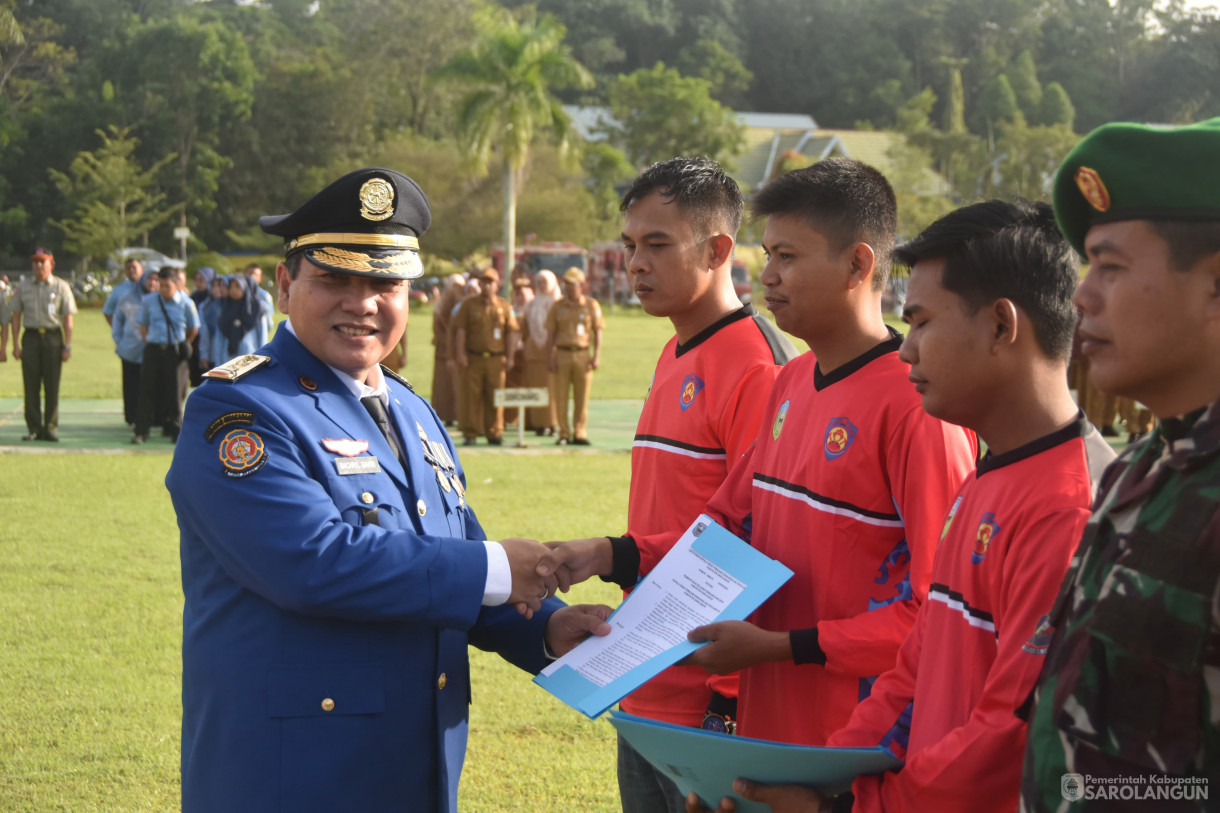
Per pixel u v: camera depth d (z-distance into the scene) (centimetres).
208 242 7100
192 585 234
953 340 192
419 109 7631
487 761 430
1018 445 193
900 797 183
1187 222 138
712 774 199
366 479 235
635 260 304
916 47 10631
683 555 255
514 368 1420
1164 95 9712
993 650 190
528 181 5591
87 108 6644
